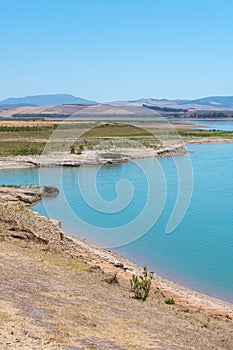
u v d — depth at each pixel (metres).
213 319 17.20
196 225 36.00
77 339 10.86
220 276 24.92
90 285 17.36
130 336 12.12
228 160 77.94
